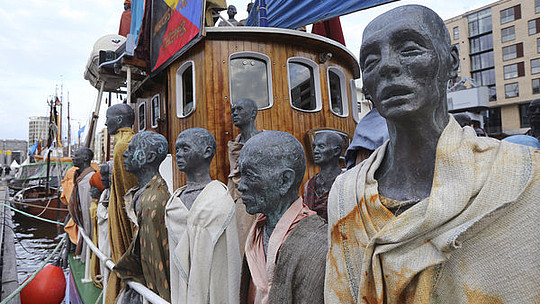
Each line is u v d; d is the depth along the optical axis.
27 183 23.58
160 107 5.52
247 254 1.57
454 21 34.62
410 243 0.87
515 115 30.69
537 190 0.80
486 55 32.88
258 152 1.44
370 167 1.07
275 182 1.43
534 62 29.28
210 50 4.35
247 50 4.42
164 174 4.54
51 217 18.70
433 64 0.89
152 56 5.16
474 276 0.82
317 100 4.76
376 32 0.95
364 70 1.00
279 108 4.46
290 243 1.34
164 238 2.32
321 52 4.84
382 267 0.91
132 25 5.71
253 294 1.65
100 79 6.21
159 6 4.96
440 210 0.82
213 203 1.93
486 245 0.82
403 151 0.99
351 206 1.02
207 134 2.24
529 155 0.84
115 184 3.32
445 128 0.92
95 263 4.60
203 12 3.90
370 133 2.22
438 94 0.92
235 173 3.03
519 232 0.80
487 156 0.87
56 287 5.01
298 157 1.48
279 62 4.53
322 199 2.78
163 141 2.81
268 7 4.77
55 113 21.91
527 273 0.78
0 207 17.78
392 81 0.91
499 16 31.16
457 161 0.86
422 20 0.91
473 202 0.82
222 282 1.91
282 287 1.31
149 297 2.23
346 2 3.62
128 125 4.05
